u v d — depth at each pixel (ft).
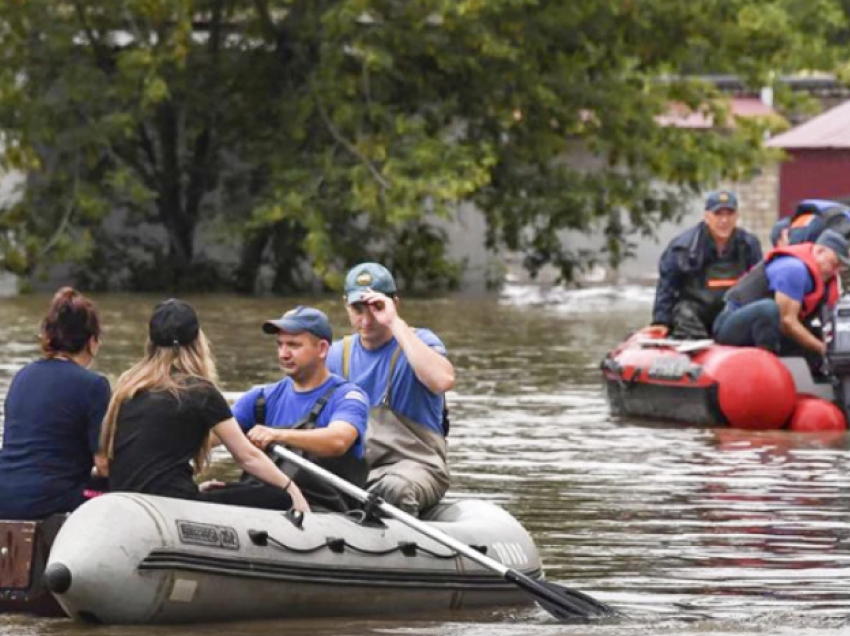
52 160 316.81
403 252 316.60
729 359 142.82
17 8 305.32
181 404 75.20
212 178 322.34
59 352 77.46
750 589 83.20
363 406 80.33
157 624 73.26
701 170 321.93
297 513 76.33
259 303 286.66
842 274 144.77
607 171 328.29
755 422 142.51
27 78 311.47
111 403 75.77
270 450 78.43
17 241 308.40
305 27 310.24
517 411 153.07
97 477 78.54
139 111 303.89
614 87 321.93
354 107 304.71
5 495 76.07
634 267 377.30
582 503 106.52
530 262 332.60
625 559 90.02
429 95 318.86
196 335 76.54
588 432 139.85
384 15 309.01
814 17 343.05
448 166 299.38
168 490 75.10
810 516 102.12
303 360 79.97
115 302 283.79
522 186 326.24
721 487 112.37
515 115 326.85
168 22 307.99
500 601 80.48
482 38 303.27
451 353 206.59
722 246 151.84
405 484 81.56
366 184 297.74
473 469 119.75
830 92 409.69
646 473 118.32
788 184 339.57
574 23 314.35
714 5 321.32
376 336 83.97
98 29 313.53
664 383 145.07
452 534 79.82
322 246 296.92
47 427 76.33
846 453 128.36
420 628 75.10
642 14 318.65
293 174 304.91
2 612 75.72
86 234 304.30
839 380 140.87
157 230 330.34
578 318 264.72
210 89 318.24
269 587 74.64
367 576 76.84
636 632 74.49
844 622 76.43
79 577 71.77
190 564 72.95
